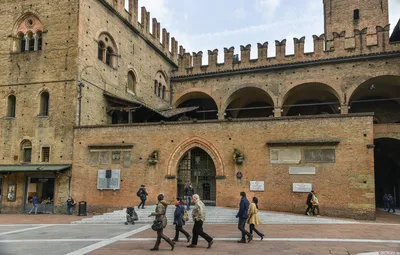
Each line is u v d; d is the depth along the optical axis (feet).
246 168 84.28
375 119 129.90
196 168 92.99
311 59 121.90
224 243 48.16
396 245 46.21
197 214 44.88
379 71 113.91
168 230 61.82
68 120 94.84
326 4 150.41
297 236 53.78
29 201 94.73
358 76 115.96
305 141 80.64
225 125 87.25
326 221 70.79
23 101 99.71
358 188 76.64
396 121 127.44
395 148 112.27
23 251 42.55
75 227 66.54
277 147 82.89
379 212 102.68
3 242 49.21
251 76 129.90
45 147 96.53
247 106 147.13
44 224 71.46
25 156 98.78
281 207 80.79
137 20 124.57
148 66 130.62
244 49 132.26
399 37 137.69
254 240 50.44
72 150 94.07
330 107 134.51
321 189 78.89
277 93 125.08
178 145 89.35
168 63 146.61
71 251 42.37
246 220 50.96
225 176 85.40
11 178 96.32
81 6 97.96
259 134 84.69
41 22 100.89
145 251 42.42
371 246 45.39
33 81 99.35
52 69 97.81
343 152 78.59
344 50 118.52
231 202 84.12
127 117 113.50
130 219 70.95
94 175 92.48
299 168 80.84
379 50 114.73
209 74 136.36
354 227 64.08
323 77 119.96
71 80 95.40
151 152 90.43
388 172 128.77
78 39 96.27
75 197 92.22
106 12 108.06
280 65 124.88
